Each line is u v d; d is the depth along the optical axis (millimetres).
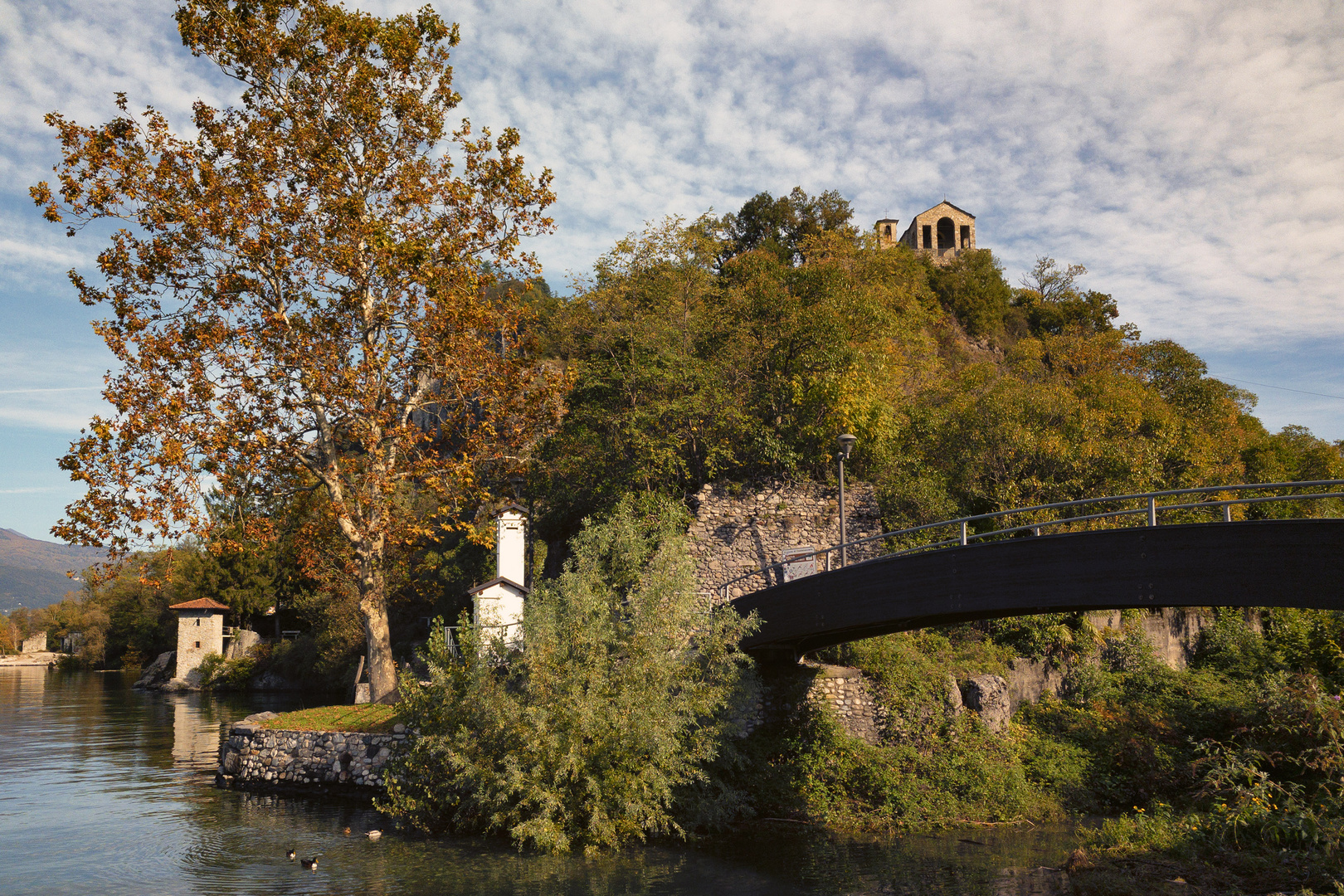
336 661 45125
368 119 22578
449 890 13430
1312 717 18031
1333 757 14977
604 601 17875
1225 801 15359
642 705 16484
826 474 26984
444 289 22750
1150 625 27312
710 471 25578
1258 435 44812
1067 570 13648
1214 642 28219
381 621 24156
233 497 22844
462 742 17125
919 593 15883
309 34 22688
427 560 41094
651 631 17359
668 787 16625
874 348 30125
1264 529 11297
